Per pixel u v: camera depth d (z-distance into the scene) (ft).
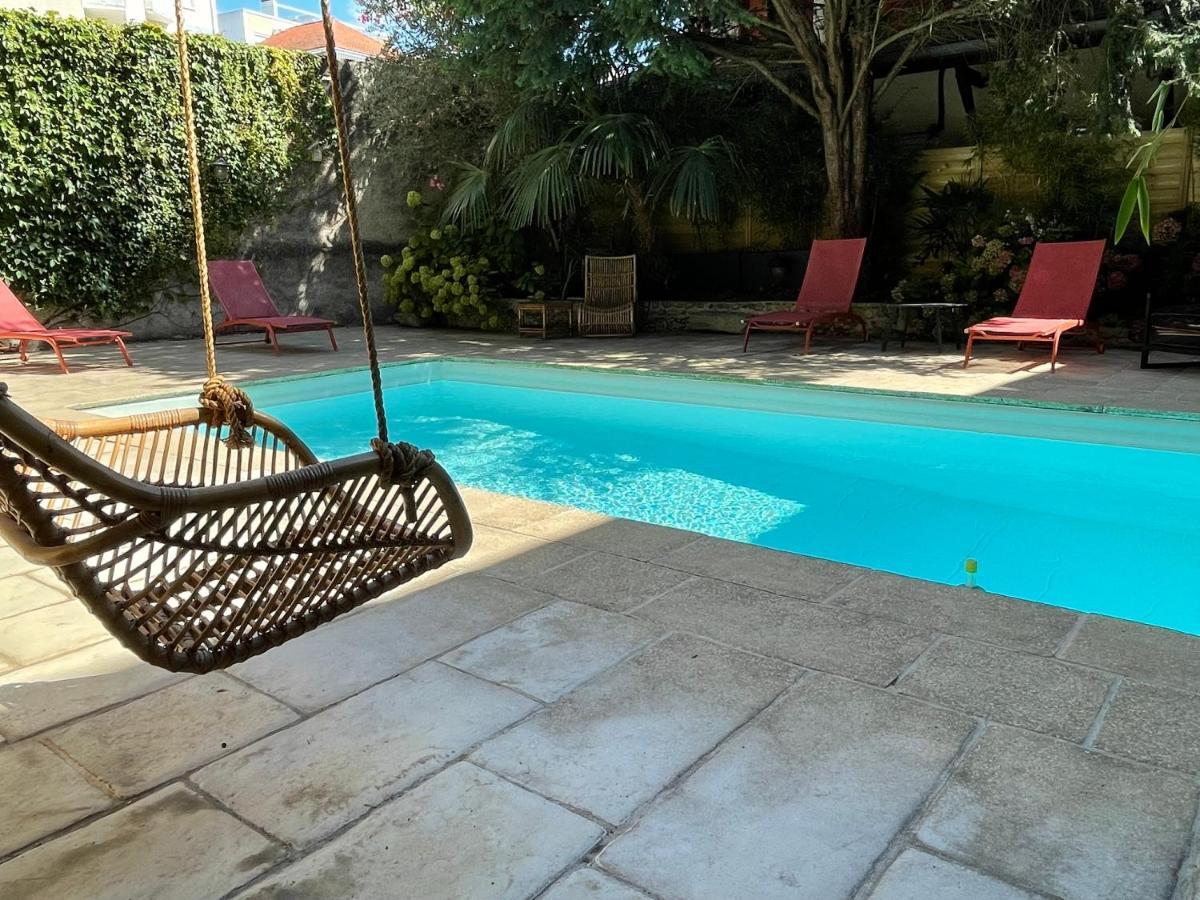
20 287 27.81
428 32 32.63
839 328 28.68
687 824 4.80
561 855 4.58
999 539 12.55
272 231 33.96
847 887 4.31
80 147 28.17
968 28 27.71
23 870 4.55
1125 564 11.54
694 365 22.80
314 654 6.94
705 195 28.68
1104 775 5.13
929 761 5.31
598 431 19.51
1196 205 24.82
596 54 26.32
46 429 3.79
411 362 25.13
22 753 5.62
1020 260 25.67
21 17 26.37
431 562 5.88
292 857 4.62
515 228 31.60
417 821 4.88
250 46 32.01
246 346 29.25
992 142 27.84
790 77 31.07
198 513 4.37
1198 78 21.03
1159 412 14.52
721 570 8.58
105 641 7.33
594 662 6.69
